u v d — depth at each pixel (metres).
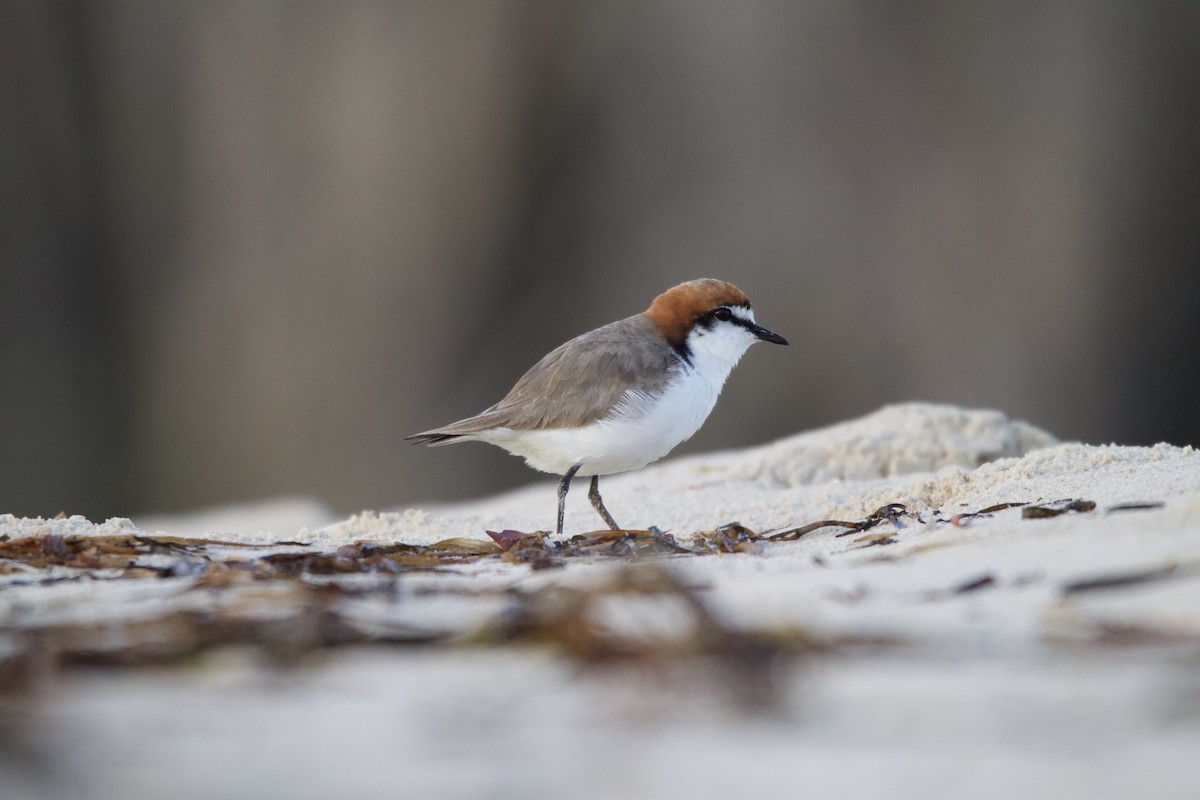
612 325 7.16
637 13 17.45
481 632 3.26
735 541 5.12
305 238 17.86
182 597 3.91
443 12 17.58
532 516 7.54
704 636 3.02
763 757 2.47
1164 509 4.30
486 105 17.64
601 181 17.69
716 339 7.14
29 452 17.86
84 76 18.48
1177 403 17.33
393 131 17.67
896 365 17.06
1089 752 2.43
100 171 18.47
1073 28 16.88
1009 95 17.00
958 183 17.05
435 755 2.53
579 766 2.45
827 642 3.11
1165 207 17.16
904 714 2.65
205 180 18.06
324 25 17.72
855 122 17.16
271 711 2.80
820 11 17.08
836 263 17.17
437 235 17.80
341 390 17.70
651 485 8.52
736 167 17.31
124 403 18.17
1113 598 3.37
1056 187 16.95
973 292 17.02
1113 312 17.20
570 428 6.74
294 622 3.35
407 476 17.55
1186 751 2.41
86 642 3.30
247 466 17.70
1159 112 17.06
